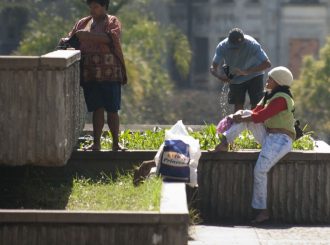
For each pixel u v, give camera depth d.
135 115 55.12
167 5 90.62
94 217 12.69
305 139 18.72
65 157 14.34
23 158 14.12
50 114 14.07
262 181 17.11
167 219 12.66
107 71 16.80
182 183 14.87
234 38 19.08
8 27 82.19
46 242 12.72
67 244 12.71
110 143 18.19
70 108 14.94
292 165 17.45
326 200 17.50
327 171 17.50
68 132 14.66
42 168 16.97
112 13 55.06
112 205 14.39
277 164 17.44
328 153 17.42
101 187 15.92
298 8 91.75
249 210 17.50
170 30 58.81
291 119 17.17
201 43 92.38
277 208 17.47
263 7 92.12
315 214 17.48
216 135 18.23
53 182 16.72
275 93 17.08
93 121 17.22
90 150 17.28
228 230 16.11
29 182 16.47
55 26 54.44
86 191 15.67
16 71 14.04
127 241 12.71
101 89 16.92
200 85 89.56
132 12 56.94
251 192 17.50
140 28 56.09
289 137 17.17
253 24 92.38
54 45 53.81
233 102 19.80
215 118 79.25
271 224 17.23
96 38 16.58
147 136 18.81
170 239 12.70
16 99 14.05
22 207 15.05
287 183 17.45
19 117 14.07
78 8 53.66
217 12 92.19
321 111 62.22
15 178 16.55
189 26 91.50
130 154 17.31
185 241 12.71
